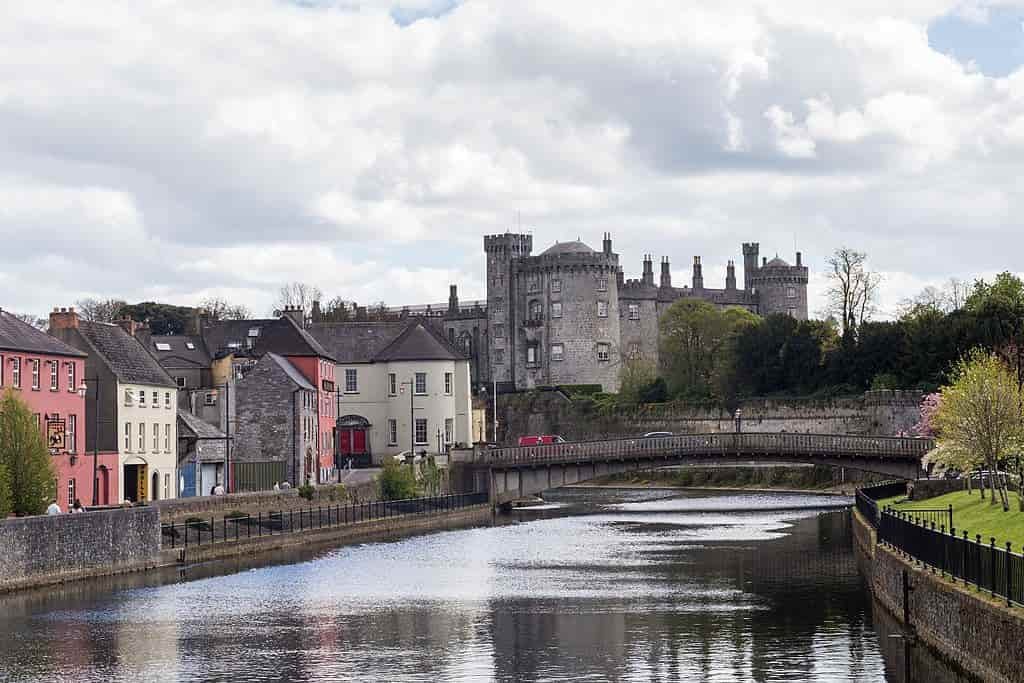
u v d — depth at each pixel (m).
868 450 138.00
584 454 148.75
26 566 75.12
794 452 140.88
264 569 89.25
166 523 92.75
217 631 65.06
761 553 99.31
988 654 44.69
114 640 62.53
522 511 155.75
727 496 187.88
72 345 111.44
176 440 124.31
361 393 174.25
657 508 159.50
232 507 103.12
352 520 116.06
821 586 79.19
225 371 157.00
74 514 79.31
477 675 55.03
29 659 58.34
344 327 177.50
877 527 75.94
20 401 84.31
